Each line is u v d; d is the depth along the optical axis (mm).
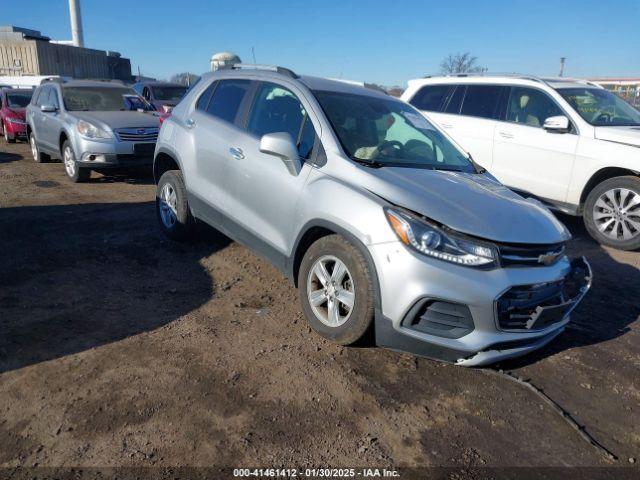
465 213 3318
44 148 10438
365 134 4137
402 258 3170
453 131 8023
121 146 8695
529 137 7105
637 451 2885
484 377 3482
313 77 4680
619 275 5555
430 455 2732
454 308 3148
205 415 2889
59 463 2484
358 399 3139
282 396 3105
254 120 4602
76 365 3273
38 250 5375
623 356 3875
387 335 3299
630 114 7309
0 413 2799
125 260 5188
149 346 3553
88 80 10828
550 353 3863
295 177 3918
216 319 4020
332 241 3564
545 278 3309
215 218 4883
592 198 6562
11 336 3566
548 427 3027
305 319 4027
